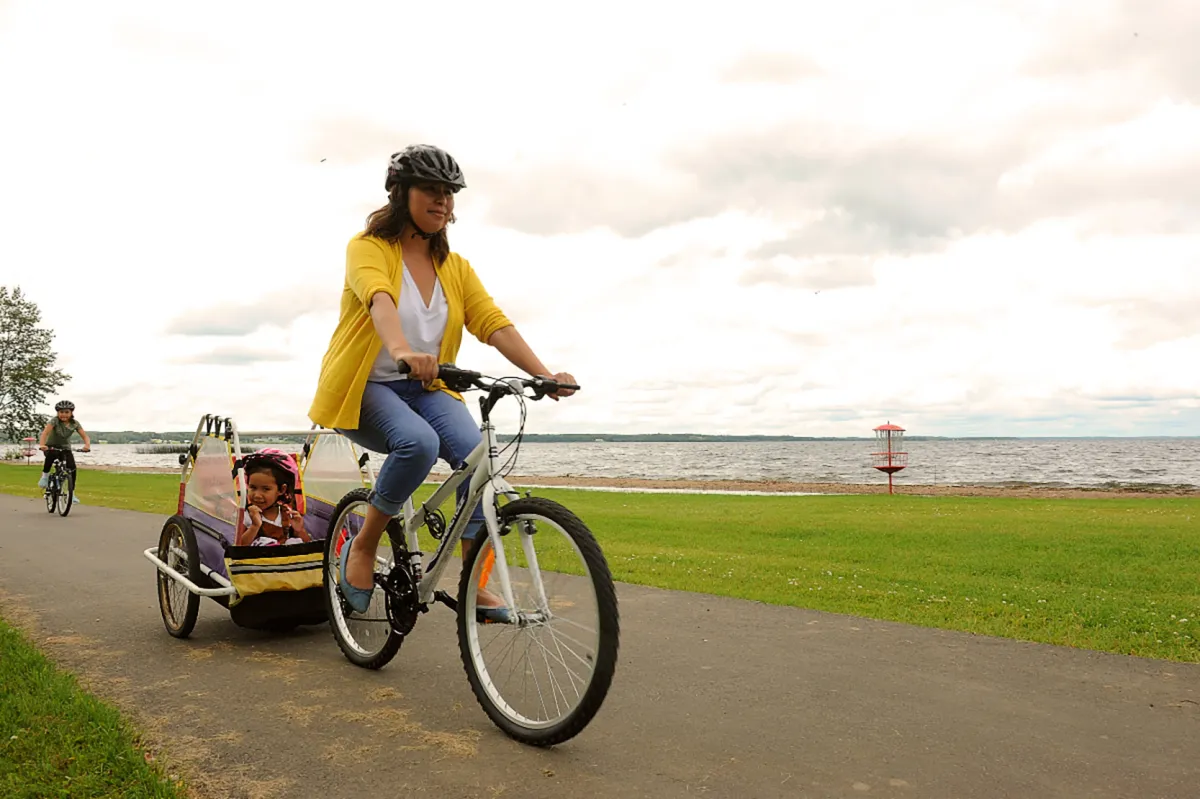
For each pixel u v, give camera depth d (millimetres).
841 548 10188
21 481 26641
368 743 3354
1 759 3062
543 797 2857
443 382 3701
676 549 9914
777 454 149625
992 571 8289
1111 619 5730
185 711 3744
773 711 3746
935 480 49125
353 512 4637
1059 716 3676
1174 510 16922
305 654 4777
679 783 2967
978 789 2920
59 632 5320
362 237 3971
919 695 3967
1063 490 34562
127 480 27281
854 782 2977
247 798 2850
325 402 3990
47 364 66938
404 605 4086
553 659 3281
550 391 3518
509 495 3518
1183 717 3660
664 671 4383
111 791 2838
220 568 5047
